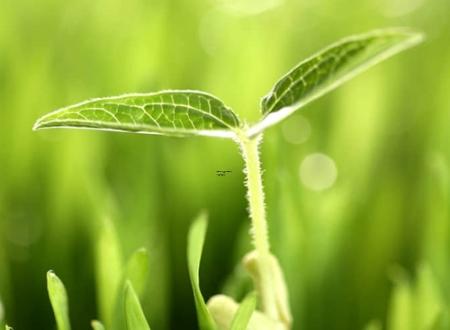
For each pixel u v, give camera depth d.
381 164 0.49
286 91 0.25
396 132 0.51
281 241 0.34
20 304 0.39
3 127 0.45
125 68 0.50
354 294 0.41
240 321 0.26
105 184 0.41
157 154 0.41
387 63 0.58
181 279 0.41
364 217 0.43
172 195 0.42
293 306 0.34
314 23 0.67
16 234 0.42
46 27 0.60
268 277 0.27
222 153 0.44
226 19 0.61
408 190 0.48
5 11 0.58
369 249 0.42
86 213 0.41
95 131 0.44
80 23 0.57
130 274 0.29
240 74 0.51
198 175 0.43
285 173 0.35
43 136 0.45
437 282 0.34
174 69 0.55
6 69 0.51
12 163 0.44
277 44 0.57
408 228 0.44
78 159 0.42
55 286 0.27
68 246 0.41
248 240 0.36
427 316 0.32
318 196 0.38
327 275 0.37
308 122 0.51
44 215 0.42
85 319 0.38
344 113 0.49
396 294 0.33
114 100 0.24
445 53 0.61
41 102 0.47
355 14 0.68
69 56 0.54
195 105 0.25
